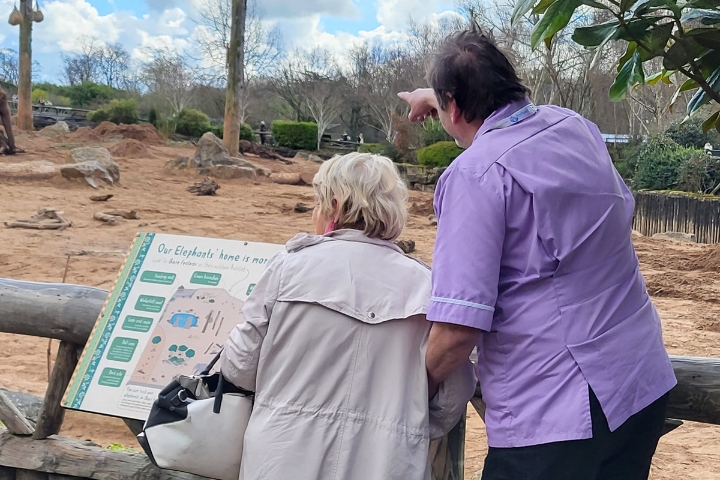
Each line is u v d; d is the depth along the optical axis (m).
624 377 2.15
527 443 2.16
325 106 54.25
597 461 2.11
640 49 2.79
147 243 3.18
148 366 2.90
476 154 2.22
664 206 25.78
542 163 2.19
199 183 23.77
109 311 3.06
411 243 15.65
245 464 2.29
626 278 2.27
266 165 35.38
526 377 2.18
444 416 2.41
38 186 21.72
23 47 40.09
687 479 5.45
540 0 2.61
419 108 2.63
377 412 2.27
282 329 2.29
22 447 3.40
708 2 2.52
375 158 2.44
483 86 2.30
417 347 2.31
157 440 2.38
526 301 2.19
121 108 47.03
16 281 3.54
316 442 2.23
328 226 2.48
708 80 2.85
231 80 33.81
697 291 13.66
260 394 2.32
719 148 32.94
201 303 2.97
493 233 2.14
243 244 3.08
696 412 2.75
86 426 5.72
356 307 2.27
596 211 2.20
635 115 37.44
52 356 7.65
